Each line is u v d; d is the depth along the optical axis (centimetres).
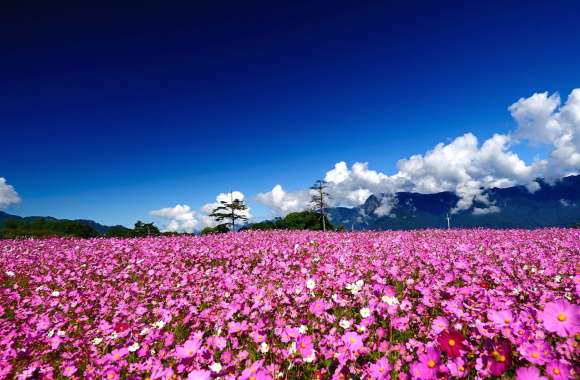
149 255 1490
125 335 564
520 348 312
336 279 777
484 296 585
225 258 1381
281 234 2569
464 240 1811
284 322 533
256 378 332
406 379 353
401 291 761
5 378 473
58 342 567
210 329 582
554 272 806
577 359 276
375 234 2533
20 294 1019
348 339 428
